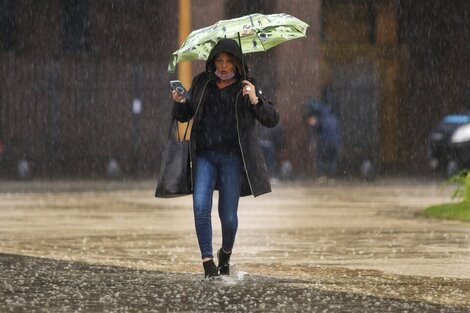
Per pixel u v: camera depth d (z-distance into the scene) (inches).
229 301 647.1
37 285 713.0
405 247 1000.9
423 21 3080.7
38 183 2297.0
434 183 2400.3
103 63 2800.2
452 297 672.4
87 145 2795.3
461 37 3102.9
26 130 2763.3
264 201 1728.6
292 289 704.4
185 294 675.4
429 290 705.6
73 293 676.1
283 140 2600.9
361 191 2068.2
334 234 1135.0
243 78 740.7
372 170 2507.4
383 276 782.5
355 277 775.1
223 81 741.3
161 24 2787.9
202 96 738.2
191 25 2605.8
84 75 2790.4
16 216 1390.3
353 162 2950.3
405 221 1318.9
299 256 920.9
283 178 2532.0
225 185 742.5
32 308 615.5
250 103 737.6
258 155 741.3
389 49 3038.9
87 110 2795.3
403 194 1962.4
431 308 625.3
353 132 3002.0
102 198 1795.0
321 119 2561.5
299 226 1237.1
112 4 2792.8
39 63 2768.2
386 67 3043.8
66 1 2780.5
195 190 741.9
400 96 3068.4
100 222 1290.6
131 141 2810.0
